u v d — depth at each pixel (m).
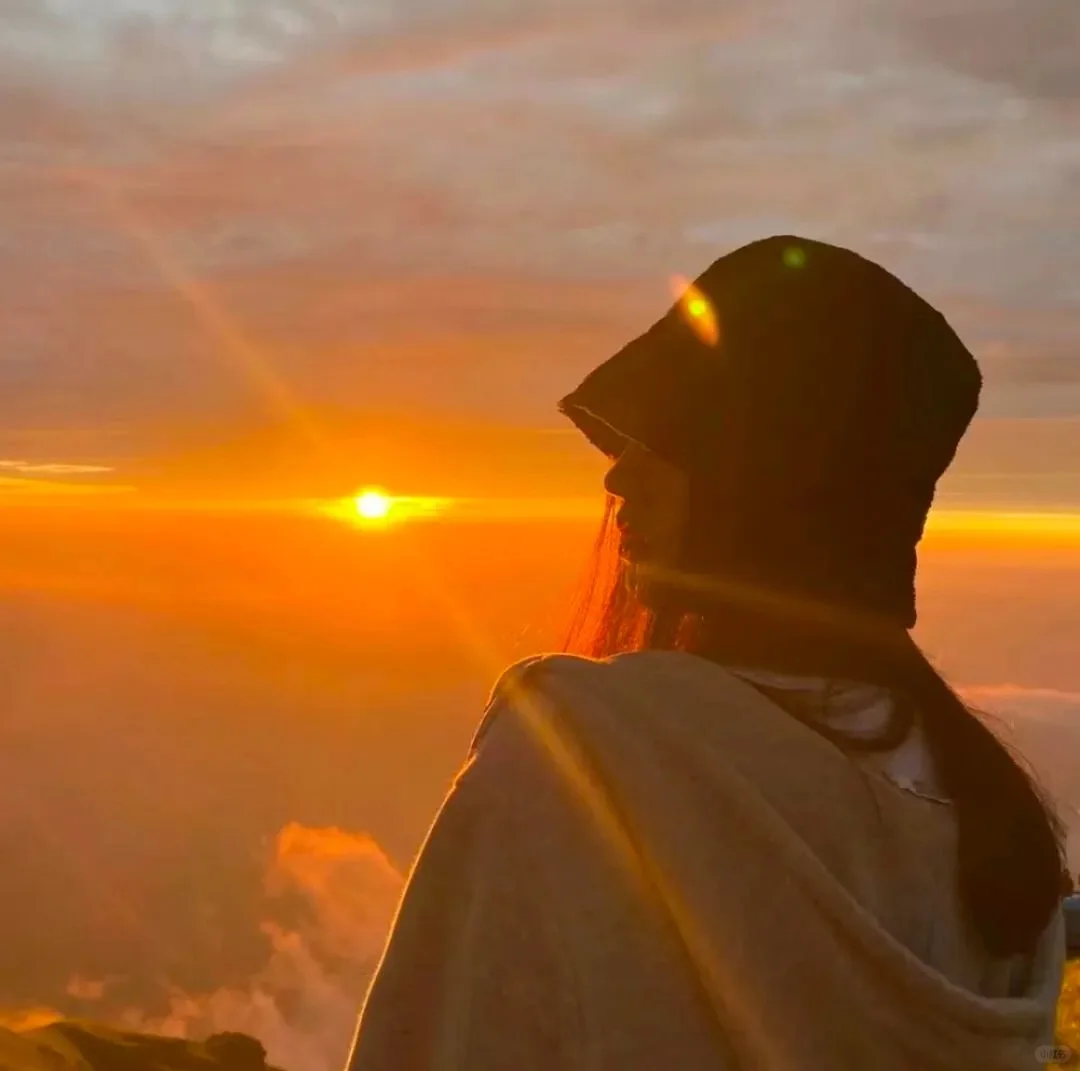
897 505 0.89
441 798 0.83
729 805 0.76
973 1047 0.78
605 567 1.05
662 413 0.88
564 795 0.77
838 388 0.86
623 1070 0.73
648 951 0.75
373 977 0.80
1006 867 0.86
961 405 0.91
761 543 0.87
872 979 0.75
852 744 0.83
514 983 0.76
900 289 0.90
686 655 0.83
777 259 0.88
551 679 0.81
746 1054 0.73
